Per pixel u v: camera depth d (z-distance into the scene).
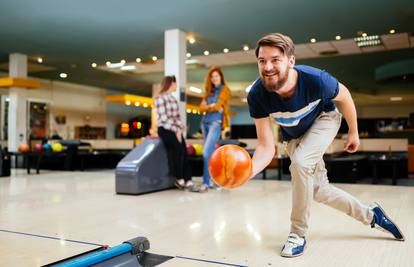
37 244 2.25
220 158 1.64
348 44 9.53
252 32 8.08
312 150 2.01
